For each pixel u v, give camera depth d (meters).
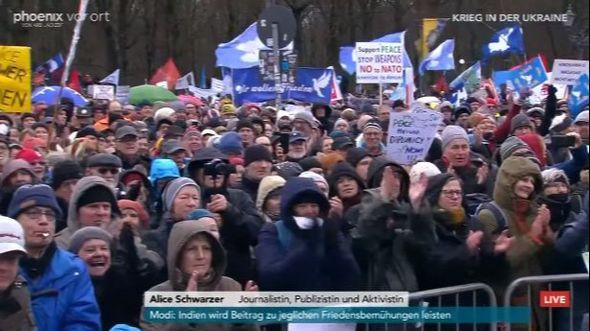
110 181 7.38
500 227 5.79
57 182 6.91
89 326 4.98
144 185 7.37
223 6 43.91
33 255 5.02
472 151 9.84
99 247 5.38
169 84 25.97
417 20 36.47
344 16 41.69
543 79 19.61
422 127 7.81
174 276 5.14
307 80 18.39
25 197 5.05
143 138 10.05
